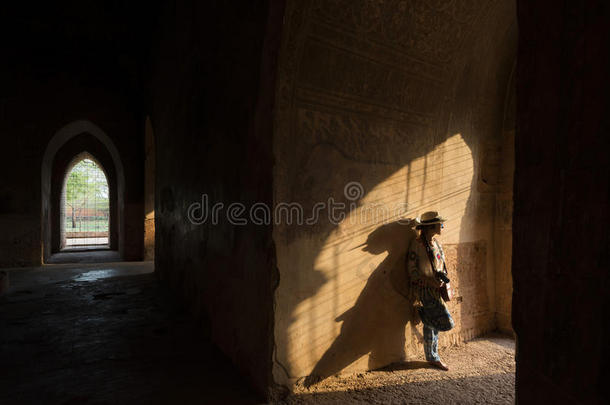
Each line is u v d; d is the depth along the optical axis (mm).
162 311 5344
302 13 2717
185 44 5551
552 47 986
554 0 977
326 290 3201
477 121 4344
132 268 9023
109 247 13844
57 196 13055
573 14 917
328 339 3213
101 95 10141
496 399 2961
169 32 6777
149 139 10266
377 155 3523
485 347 4082
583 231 884
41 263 9320
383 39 3150
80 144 13047
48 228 10812
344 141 3285
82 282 7297
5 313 5191
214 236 4195
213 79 4223
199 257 4785
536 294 1044
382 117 3521
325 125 3152
